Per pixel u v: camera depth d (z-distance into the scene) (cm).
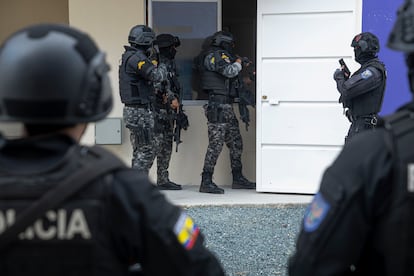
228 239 616
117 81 852
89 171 167
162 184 850
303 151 810
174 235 171
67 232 163
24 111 168
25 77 167
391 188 175
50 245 163
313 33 793
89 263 164
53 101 168
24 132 176
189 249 174
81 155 174
